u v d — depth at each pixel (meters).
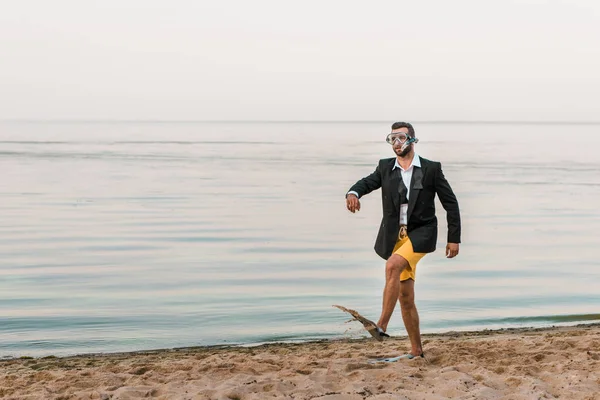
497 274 13.76
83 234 18.75
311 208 25.59
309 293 11.94
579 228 20.66
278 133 186.12
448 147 88.12
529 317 10.38
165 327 9.71
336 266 14.55
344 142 107.12
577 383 5.55
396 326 9.63
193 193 30.48
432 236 6.07
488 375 5.83
